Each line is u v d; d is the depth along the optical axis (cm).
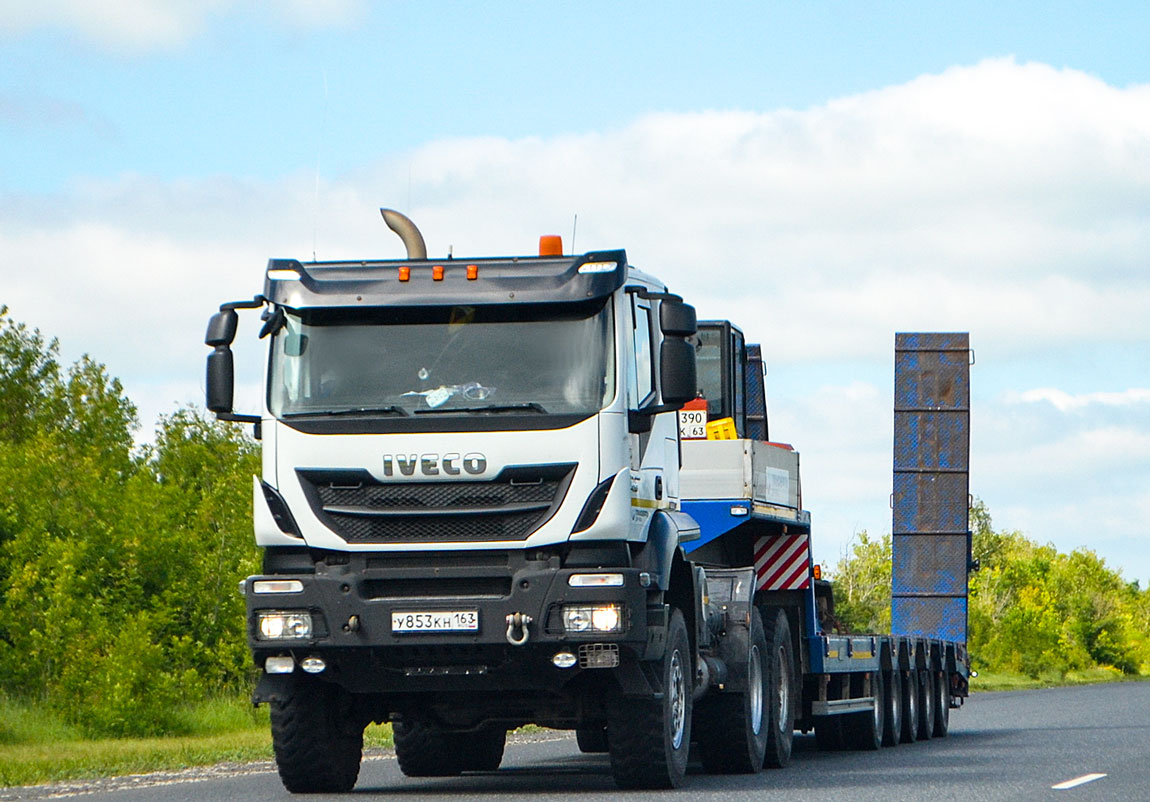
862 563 8881
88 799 2109
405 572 2031
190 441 6462
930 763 2888
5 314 9419
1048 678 15050
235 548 5209
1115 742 3541
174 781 2428
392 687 2081
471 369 2064
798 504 3238
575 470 2017
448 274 2094
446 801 2019
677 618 2258
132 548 5003
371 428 2041
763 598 3092
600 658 2012
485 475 2020
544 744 3759
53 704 4306
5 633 4594
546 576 1998
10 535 4959
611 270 2073
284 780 2212
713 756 2606
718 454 2898
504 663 2036
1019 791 2172
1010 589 18025
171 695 4309
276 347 2105
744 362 3241
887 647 3778
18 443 8769
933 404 5122
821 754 3416
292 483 2055
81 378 9250
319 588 2025
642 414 2083
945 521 5081
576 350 2061
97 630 4441
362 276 2111
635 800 2014
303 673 2103
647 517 2133
